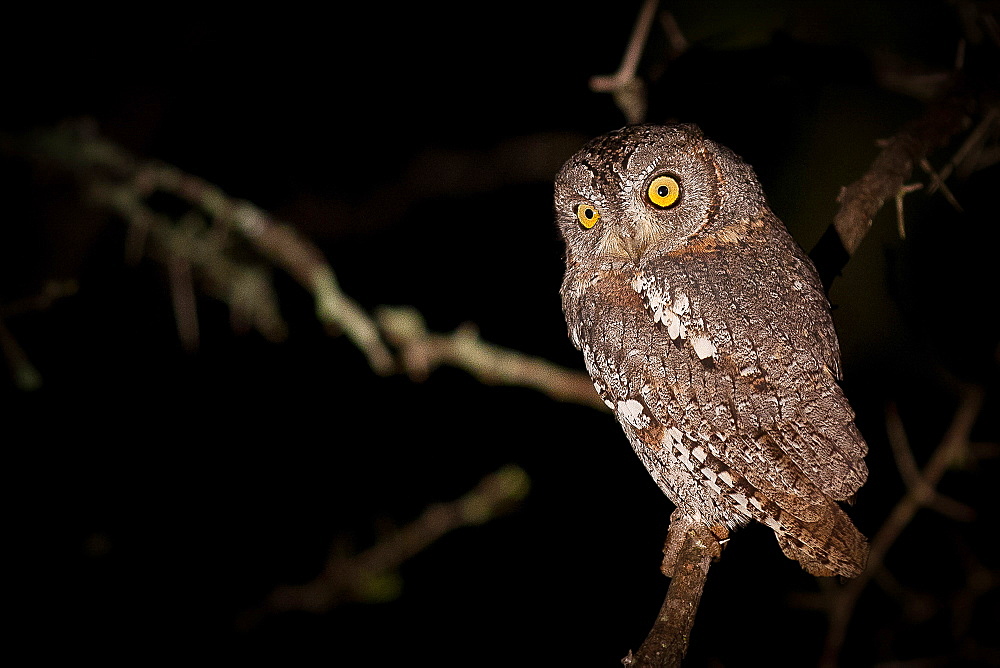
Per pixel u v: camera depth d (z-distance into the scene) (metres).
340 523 11.69
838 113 12.20
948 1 9.33
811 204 12.01
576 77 12.91
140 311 11.27
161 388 11.48
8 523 10.90
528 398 12.15
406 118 12.91
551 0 12.77
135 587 11.13
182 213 11.10
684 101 10.83
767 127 11.96
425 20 12.73
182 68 12.11
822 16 11.54
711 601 10.41
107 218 11.03
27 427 11.00
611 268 7.34
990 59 8.95
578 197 7.42
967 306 11.16
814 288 6.81
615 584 11.65
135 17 11.71
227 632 11.16
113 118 11.77
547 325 12.56
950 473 11.04
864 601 10.95
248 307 9.07
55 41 11.41
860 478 6.38
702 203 7.06
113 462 11.31
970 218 11.28
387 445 11.99
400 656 11.41
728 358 6.57
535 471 12.02
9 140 8.88
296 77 12.58
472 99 13.05
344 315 8.80
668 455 6.91
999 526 10.89
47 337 10.98
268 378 11.80
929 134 8.24
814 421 6.41
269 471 11.72
